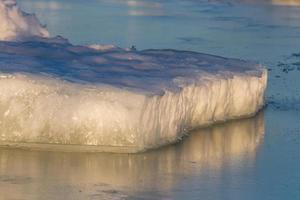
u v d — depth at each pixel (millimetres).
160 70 48969
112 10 105250
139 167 41500
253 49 78688
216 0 123562
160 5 115562
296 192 39094
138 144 42719
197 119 48469
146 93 42969
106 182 39312
